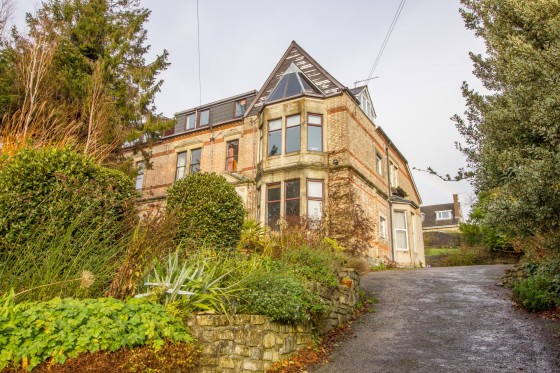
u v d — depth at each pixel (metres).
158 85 16.88
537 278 8.84
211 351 5.29
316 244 10.74
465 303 9.53
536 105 4.48
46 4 15.68
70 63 14.45
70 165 6.65
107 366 4.04
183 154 23.36
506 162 5.05
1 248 5.52
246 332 5.75
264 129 18.64
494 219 4.64
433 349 6.63
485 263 20.91
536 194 4.14
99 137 12.27
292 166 17.23
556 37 4.64
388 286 11.95
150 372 4.30
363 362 6.21
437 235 34.34
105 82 15.06
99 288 5.47
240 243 9.45
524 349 6.36
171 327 4.84
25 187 6.03
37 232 5.71
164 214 6.45
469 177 6.06
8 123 9.38
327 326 7.71
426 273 14.36
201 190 8.86
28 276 4.97
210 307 5.71
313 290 7.43
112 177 7.40
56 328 4.05
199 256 6.81
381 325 8.29
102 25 16.17
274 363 6.01
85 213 6.14
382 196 21.56
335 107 18.31
